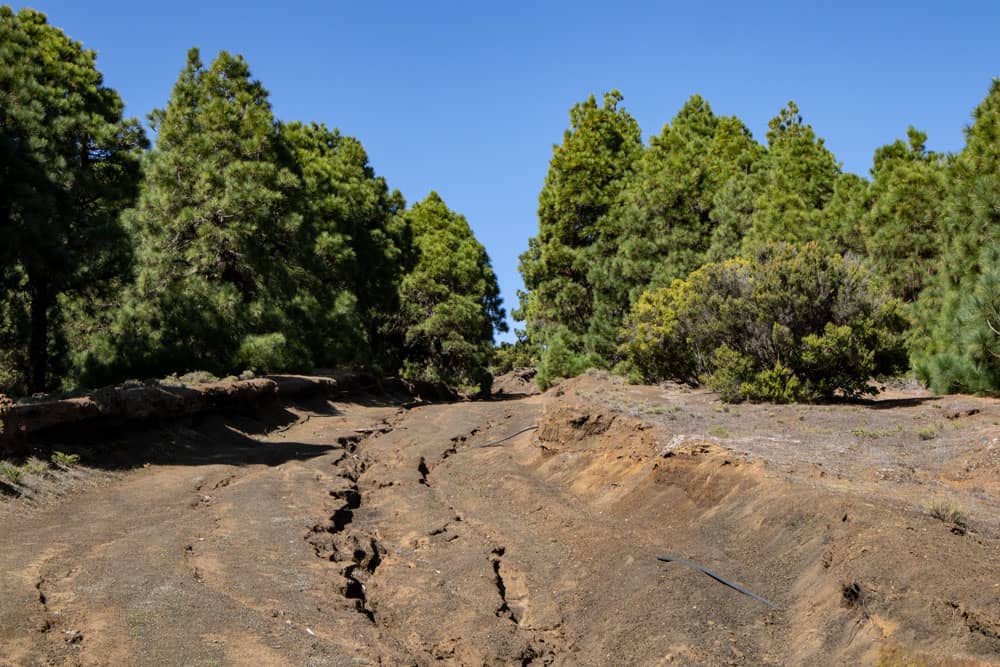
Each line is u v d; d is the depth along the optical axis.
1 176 23.91
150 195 32.44
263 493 13.47
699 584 8.33
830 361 17.45
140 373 28.56
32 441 14.46
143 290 29.48
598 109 43.19
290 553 9.92
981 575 6.50
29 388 26.62
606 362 36.88
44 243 23.80
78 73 30.75
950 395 17.50
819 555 7.99
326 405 30.86
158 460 16.62
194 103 35.56
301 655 6.71
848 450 11.78
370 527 12.42
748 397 18.28
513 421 24.84
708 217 37.97
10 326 28.91
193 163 33.47
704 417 15.67
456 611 8.48
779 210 32.75
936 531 7.48
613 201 41.47
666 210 36.94
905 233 26.28
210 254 32.72
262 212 33.41
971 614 6.05
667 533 10.61
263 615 7.68
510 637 7.91
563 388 30.84
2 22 26.59
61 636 6.77
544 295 42.50
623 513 12.20
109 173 30.56
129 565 8.84
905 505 8.46
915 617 6.30
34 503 11.88
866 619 6.64
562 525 11.78
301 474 15.54
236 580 8.72
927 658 5.92
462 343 51.38
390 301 50.69
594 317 37.34
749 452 11.58
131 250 27.64
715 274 21.42
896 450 11.74
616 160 42.88
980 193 18.38
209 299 30.89
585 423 17.08
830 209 32.12
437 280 56.16
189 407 20.08
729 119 50.41
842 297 18.16
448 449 20.66
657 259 35.94
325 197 45.09
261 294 34.34
